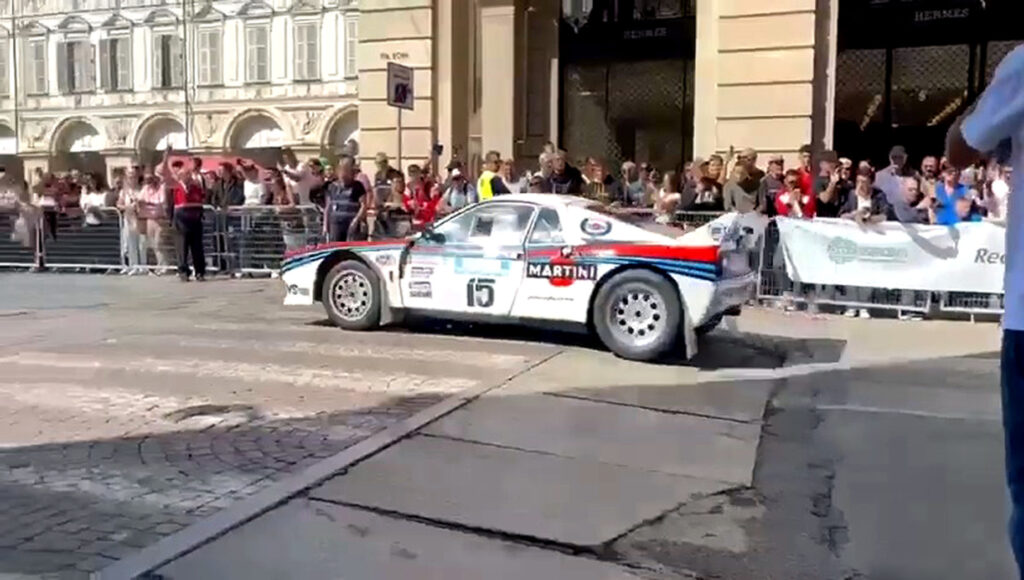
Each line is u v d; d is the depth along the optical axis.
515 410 6.26
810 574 3.84
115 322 10.17
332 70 48.94
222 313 10.91
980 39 16.19
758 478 5.00
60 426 5.69
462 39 16.95
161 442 5.37
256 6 50.12
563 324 8.47
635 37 17.72
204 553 3.86
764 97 14.26
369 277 9.36
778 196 11.91
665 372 7.66
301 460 5.06
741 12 14.30
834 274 11.11
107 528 4.09
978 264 10.45
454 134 16.89
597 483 4.85
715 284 7.76
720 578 3.79
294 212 15.09
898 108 16.95
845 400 6.81
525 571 3.79
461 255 8.87
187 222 14.67
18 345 8.60
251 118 51.25
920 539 4.20
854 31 17.11
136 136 53.22
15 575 3.61
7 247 17.34
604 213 8.54
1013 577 3.81
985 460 5.39
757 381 7.37
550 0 17.58
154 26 52.41
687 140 17.62
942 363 8.21
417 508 4.42
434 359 7.95
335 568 3.76
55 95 54.97
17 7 55.22
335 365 7.62
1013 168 2.66
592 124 18.19
